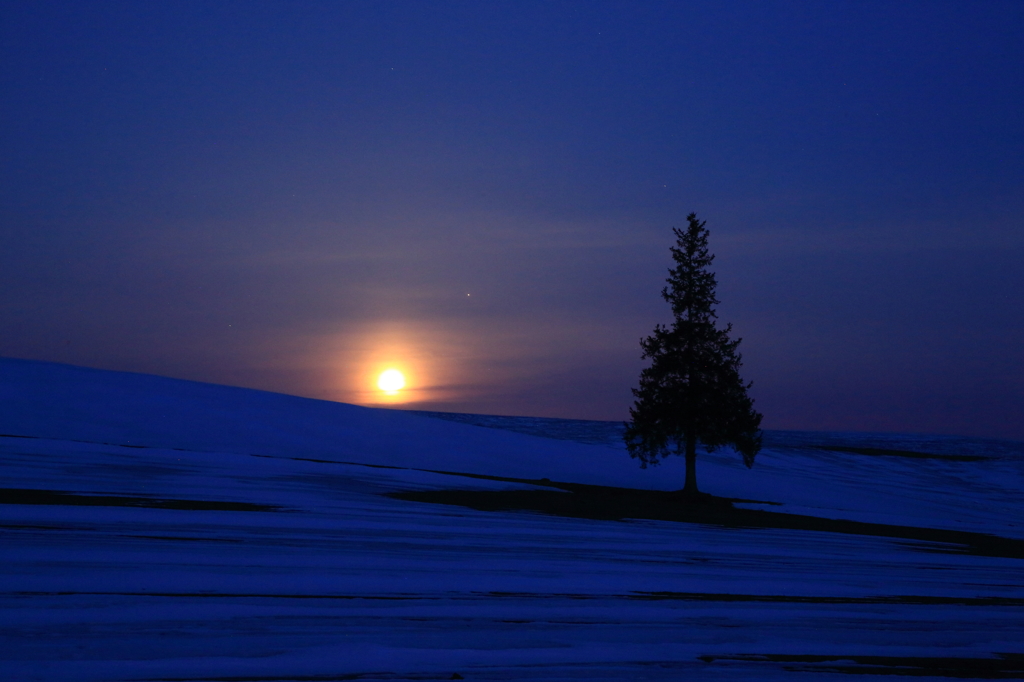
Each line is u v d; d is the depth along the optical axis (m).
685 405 36.28
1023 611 12.05
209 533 13.40
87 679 6.36
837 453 71.81
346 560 11.88
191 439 39.16
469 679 7.03
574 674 7.39
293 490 22.69
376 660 7.34
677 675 7.58
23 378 47.12
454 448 47.75
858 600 11.91
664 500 33.25
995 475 65.81
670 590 11.57
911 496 50.28
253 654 7.25
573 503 26.84
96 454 27.38
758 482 48.06
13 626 7.44
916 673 8.18
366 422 51.19
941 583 14.50
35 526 12.66
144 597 8.80
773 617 10.23
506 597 10.21
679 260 37.69
